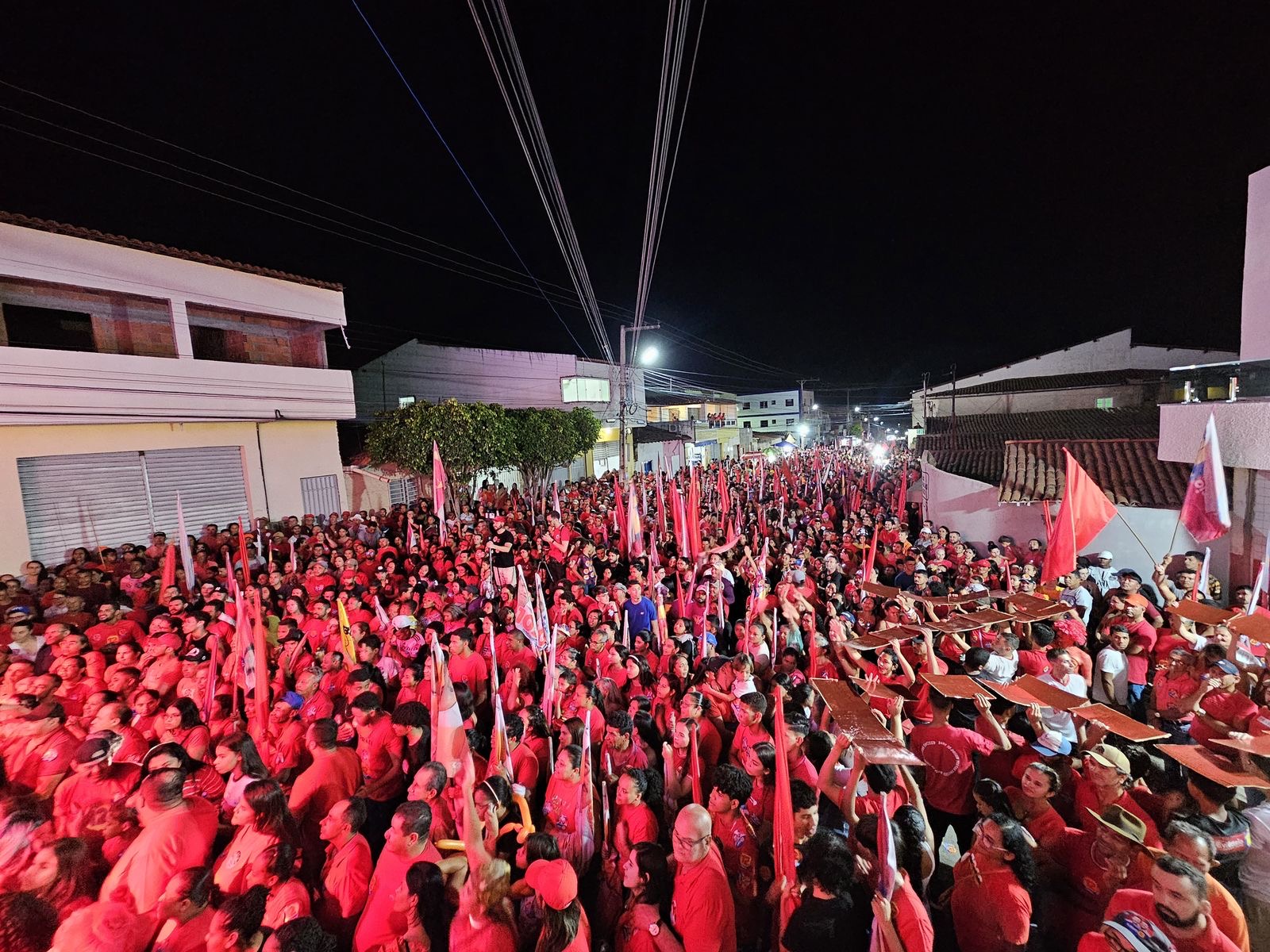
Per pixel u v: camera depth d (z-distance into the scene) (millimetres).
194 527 16641
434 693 4621
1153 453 13789
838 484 24719
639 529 13438
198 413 16594
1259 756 3789
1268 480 9125
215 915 2980
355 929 3752
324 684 6602
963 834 4875
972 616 6582
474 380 34594
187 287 16688
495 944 3217
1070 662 5574
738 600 11219
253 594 6879
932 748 4992
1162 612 7887
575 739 4633
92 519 14391
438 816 4305
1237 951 2709
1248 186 8930
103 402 14508
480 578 10906
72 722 5410
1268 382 7988
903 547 11602
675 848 3471
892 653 6270
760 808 4406
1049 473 14336
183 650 7316
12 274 13258
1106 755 3967
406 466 20922
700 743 5312
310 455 20141
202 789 5043
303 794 4684
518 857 3977
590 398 39062
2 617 8719
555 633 7234
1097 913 3564
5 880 3449
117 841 4258
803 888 3377
